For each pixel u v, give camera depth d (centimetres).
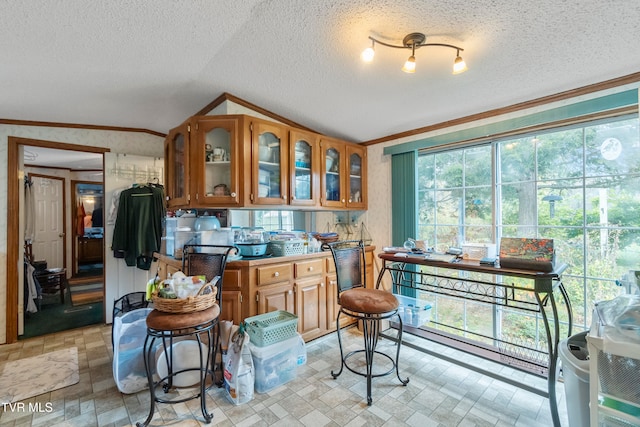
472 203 264
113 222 324
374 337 217
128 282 331
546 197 226
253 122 238
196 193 234
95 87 218
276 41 167
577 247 212
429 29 152
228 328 207
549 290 159
